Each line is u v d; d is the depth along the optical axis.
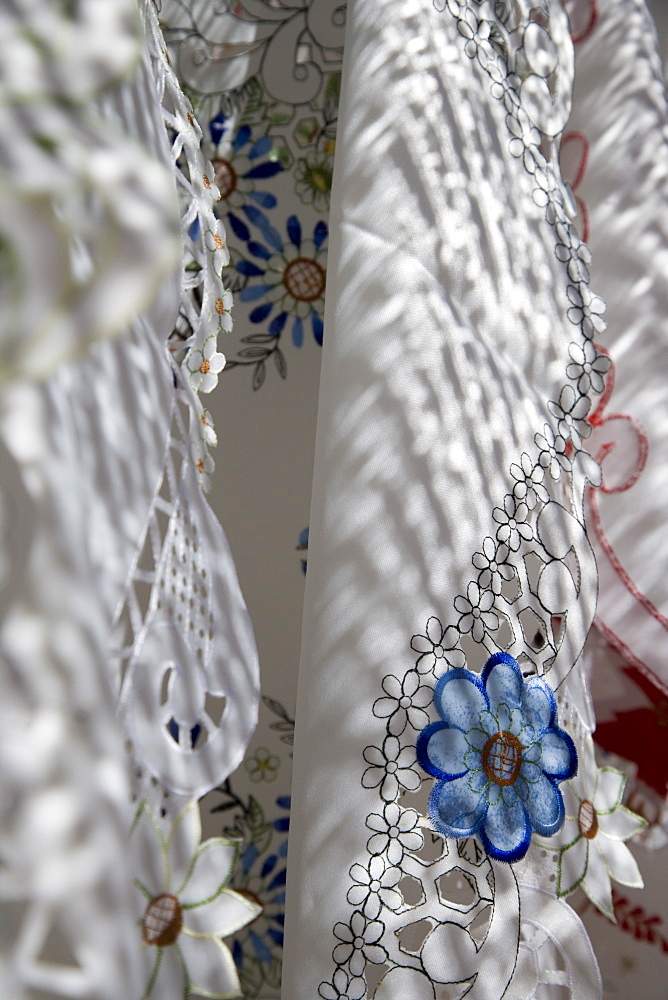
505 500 0.55
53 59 0.34
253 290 0.87
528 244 0.61
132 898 0.36
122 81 0.34
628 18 0.74
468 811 0.49
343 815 0.47
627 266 0.71
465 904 0.51
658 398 0.69
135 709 0.41
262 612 0.80
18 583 0.35
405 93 0.57
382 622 0.49
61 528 0.35
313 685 0.49
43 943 0.34
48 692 0.35
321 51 0.88
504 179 0.61
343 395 0.52
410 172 0.56
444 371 0.54
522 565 0.54
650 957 0.71
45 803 0.34
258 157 0.87
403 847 0.47
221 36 0.87
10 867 0.34
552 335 0.61
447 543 0.52
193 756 0.42
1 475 0.35
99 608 0.37
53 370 0.33
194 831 0.42
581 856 0.54
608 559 0.67
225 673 0.45
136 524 0.41
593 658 0.72
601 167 0.73
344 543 0.50
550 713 0.54
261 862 0.78
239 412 0.84
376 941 0.46
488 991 0.48
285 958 0.47
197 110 0.86
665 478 0.68
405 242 0.54
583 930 0.52
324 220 0.88
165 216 0.34
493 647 0.52
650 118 0.73
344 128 0.56
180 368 0.48
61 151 0.33
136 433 0.41
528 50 0.65
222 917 0.41
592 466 0.60
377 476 0.51
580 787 0.56
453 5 0.61
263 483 0.83
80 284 0.33
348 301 0.54
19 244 0.32
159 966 0.39
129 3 0.35
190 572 0.44
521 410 0.57
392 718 0.48
